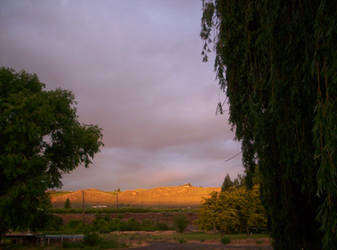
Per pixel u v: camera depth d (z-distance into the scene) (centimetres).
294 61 556
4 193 2069
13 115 1945
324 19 462
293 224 680
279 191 693
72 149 2467
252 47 701
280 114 580
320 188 417
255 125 660
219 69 812
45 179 2069
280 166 649
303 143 557
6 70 2172
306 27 525
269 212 738
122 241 3058
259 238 2989
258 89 673
